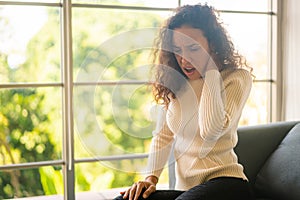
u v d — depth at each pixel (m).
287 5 3.11
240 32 3.15
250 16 3.16
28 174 3.04
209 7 2.09
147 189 2.09
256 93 3.23
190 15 2.04
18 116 2.95
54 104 2.94
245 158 2.60
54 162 2.86
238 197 1.97
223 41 2.08
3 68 2.86
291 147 2.49
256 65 3.21
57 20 2.86
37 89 2.93
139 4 2.94
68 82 2.80
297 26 3.04
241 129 2.67
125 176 3.08
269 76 3.24
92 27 2.89
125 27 2.94
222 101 1.97
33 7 2.83
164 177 3.14
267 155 2.62
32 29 2.85
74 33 2.86
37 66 2.88
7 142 2.96
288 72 3.13
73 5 2.81
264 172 2.54
